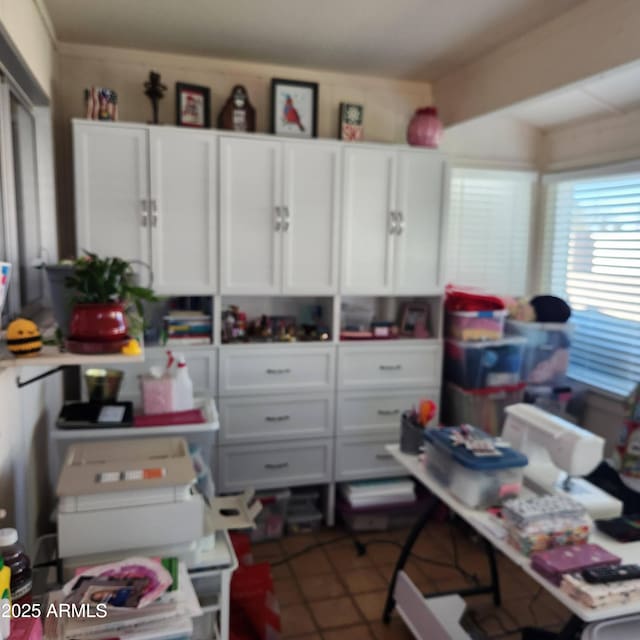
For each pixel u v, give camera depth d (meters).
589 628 1.42
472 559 2.83
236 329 2.91
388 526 3.13
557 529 1.59
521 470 1.89
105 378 2.04
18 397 1.63
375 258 3.00
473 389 3.08
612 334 3.09
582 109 3.10
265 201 2.79
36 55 2.11
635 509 2.15
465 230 3.50
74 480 1.46
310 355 2.96
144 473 1.51
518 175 3.53
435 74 3.19
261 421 2.93
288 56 2.93
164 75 2.93
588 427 3.24
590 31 2.23
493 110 2.83
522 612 2.42
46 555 1.69
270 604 2.04
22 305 2.06
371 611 2.41
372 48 2.79
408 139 3.09
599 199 3.18
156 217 2.65
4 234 1.75
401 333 3.23
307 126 2.97
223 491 2.92
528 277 3.61
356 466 3.12
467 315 3.06
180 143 2.64
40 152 2.44
